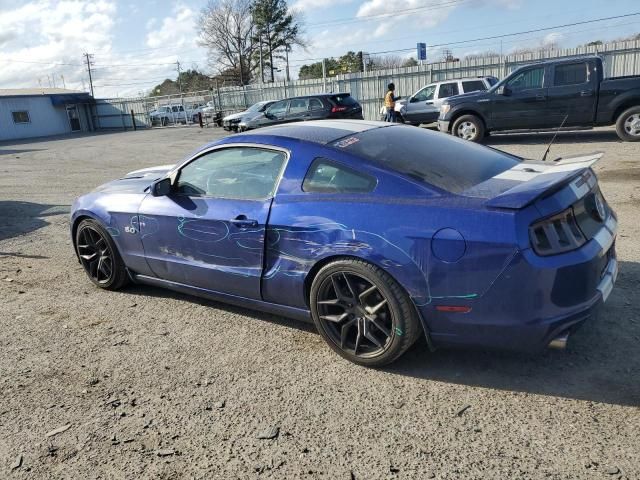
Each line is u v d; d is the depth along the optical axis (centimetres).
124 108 4134
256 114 1986
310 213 331
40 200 981
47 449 274
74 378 342
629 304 382
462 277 283
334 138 357
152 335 397
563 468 235
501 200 279
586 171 323
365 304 322
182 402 308
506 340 285
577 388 294
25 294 498
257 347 368
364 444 262
